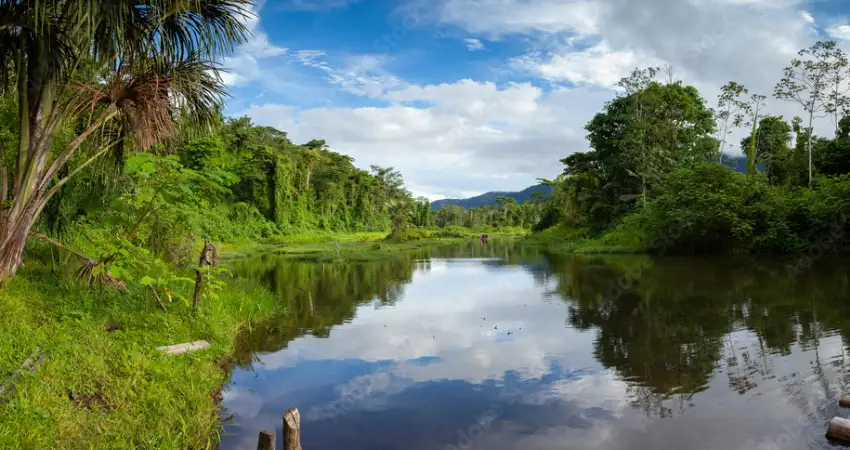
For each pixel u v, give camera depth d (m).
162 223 8.91
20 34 5.71
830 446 4.05
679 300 10.82
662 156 32.03
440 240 50.62
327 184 68.62
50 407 3.75
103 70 6.09
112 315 6.43
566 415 4.84
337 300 11.87
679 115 35.03
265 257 27.44
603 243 29.41
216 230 12.89
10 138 7.06
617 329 8.34
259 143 55.50
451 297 12.23
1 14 5.52
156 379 4.99
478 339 7.88
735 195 23.33
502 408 5.03
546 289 13.32
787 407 4.87
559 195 44.38
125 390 4.48
